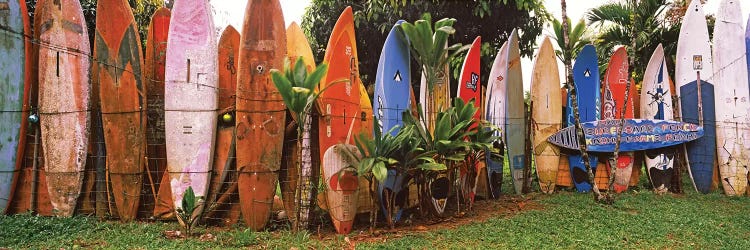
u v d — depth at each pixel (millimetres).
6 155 5016
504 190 7242
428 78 5457
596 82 7180
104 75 4996
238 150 4754
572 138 6926
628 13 8688
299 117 4301
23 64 5066
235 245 4090
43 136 5035
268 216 4695
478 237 4484
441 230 4680
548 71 7129
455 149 5098
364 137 4457
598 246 4238
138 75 5000
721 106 7086
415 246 4160
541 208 5797
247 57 4809
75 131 5012
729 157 7000
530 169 7012
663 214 5430
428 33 5168
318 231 4473
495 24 8898
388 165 4676
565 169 7137
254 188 4695
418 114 5578
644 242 4422
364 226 4934
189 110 4902
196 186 4844
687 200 6438
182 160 4871
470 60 6508
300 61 4105
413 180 5277
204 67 4945
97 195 5055
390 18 8734
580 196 6492
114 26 5023
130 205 4934
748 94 7094
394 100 5516
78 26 5059
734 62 7125
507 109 6727
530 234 4602
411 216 5137
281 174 4902
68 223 4570
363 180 5070
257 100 4781
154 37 5281
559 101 7109
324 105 4809
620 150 6973
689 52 7207
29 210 5055
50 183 5008
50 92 5039
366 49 9617
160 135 5172
